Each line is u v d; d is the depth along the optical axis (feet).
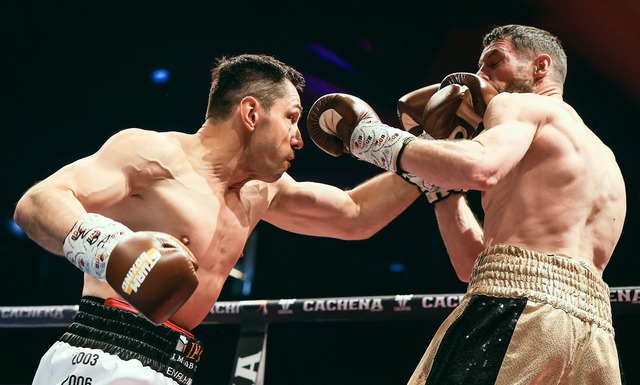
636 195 20.42
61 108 24.79
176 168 7.73
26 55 24.30
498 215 7.68
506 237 7.46
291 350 21.62
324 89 23.59
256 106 8.06
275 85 8.16
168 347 7.38
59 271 24.16
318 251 23.30
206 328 22.34
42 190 6.75
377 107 23.21
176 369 7.42
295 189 9.15
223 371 21.83
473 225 9.04
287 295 22.88
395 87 22.93
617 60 20.95
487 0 21.57
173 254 6.00
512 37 8.75
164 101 23.99
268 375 21.49
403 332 20.90
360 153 8.14
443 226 9.02
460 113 8.33
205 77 23.67
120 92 24.27
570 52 21.43
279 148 8.14
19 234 24.56
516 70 8.61
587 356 6.92
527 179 7.51
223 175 8.06
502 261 7.18
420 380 7.02
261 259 23.36
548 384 6.83
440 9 21.94
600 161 7.82
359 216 9.47
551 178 7.43
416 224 22.54
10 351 22.45
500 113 7.56
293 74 8.55
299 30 23.27
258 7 22.98
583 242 7.45
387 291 22.17
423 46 22.39
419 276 21.86
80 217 6.48
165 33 23.65
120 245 6.04
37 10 23.35
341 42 23.21
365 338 21.15
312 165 23.94
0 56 24.29
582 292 7.07
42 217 6.54
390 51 22.77
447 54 22.09
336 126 8.63
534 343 6.74
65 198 6.68
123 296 5.97
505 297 6.98
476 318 7.04
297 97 8.37
